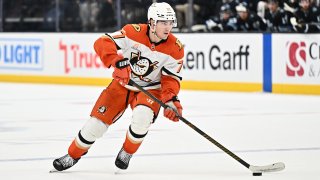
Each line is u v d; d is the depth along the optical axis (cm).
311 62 2728
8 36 3431
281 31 2844
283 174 1312
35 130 1934
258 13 2897
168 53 1293
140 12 3175
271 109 2339
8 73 3450
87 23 3297
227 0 2964
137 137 1304
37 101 2634
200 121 2081
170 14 1254
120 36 1283
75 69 3253
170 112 1266
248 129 1912
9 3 3456
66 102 2591
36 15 3403
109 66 1273
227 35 2903
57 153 1568
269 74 2820
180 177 1291
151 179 1277
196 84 2994
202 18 3031
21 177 1298
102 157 1507
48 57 3325
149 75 1311
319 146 1634
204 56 2961
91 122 1306
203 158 1487
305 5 2759
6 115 2256
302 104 2459
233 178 1278
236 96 2733
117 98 1308
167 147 1630
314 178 1273
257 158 1489
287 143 1680
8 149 1628
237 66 2889
